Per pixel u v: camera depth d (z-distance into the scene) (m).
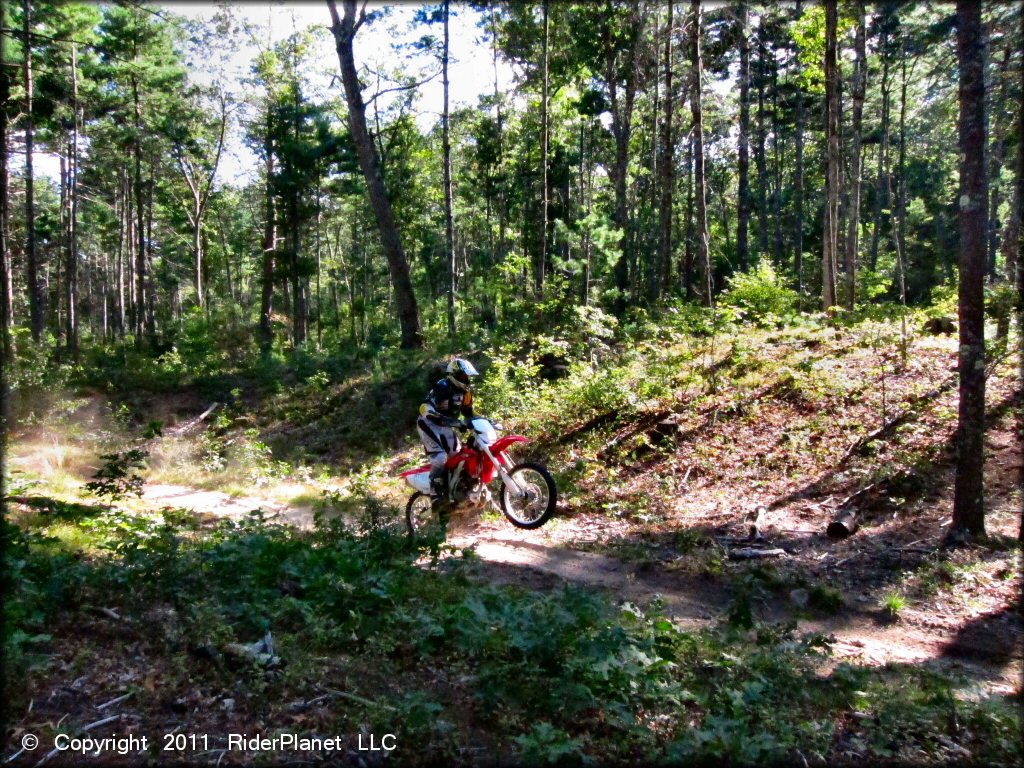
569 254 23.14
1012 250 12.69
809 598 7.20
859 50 20.50
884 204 40.84
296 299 35.97
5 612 4.52
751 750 3.84
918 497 9.27
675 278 33.75
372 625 5.02
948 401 11.11
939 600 7.11
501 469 8.03
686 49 20.97
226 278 63.59
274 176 32.94
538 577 7.38
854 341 14.37
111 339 41.44
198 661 4.47
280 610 5.15
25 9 15.98
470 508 8.45
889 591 7.35
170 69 30.08
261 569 5.73
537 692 4.38
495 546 8.64
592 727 4.27
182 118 34.81
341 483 13.80
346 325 47.50
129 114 31.62
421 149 37.25
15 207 40.47
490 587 6.52
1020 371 10.40
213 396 22.09
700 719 4.44
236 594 5.28
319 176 33.56
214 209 48.34
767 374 13.49
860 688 4.94
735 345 14.41
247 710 4.07
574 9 21.77
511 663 4.67
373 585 5.65
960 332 8.27
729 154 39.84
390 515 8.11
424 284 45.91
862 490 9.46
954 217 32.38
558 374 16.53
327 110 33.41
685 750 3.90
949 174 33.75
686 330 15.54
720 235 44.84
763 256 22.39
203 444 16.72
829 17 17.09
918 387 11.76
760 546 8.58
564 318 19.44
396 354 21.22
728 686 4.72
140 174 35.03
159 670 4.36
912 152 34.03
